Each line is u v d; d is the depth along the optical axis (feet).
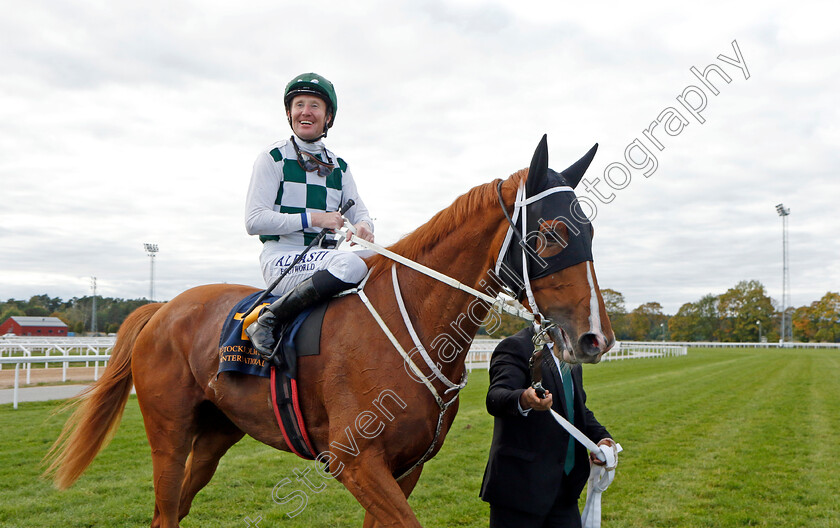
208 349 7.84
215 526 11.44
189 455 8.82
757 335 215.31
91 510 11.94
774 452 19.24
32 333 150.00
